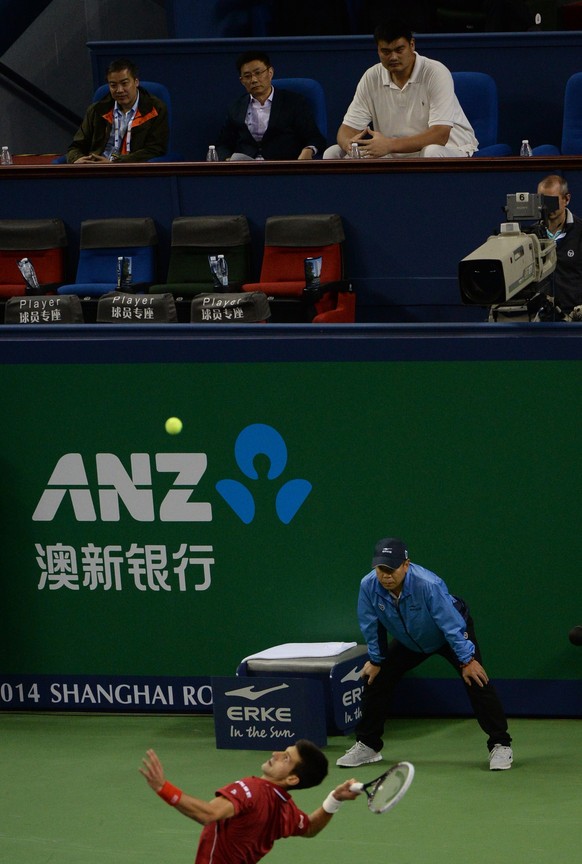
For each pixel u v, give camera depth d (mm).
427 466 23750
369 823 19938
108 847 19469
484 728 21828
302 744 15695
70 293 35156
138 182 36219
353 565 24281
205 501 24531
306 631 24609
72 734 24547
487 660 24141
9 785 22062
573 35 40781
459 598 22594
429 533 23953
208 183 35750
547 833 19203
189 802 14922
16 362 24516
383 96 36906
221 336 24109
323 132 39969
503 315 24688
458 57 41594
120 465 24625
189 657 25094
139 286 35094
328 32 46250
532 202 23875
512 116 41781
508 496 23594
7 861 19078
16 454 24875
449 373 23328
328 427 23906
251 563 24594
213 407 24172
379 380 23578
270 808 15391
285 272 34875
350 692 23797
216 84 42500
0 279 37094
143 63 42750
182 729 24625
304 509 24266
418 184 34219
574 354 22844
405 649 22297
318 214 34844
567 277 28656
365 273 35125
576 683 23906
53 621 25375
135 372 24234
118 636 25250
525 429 23297
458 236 34312
